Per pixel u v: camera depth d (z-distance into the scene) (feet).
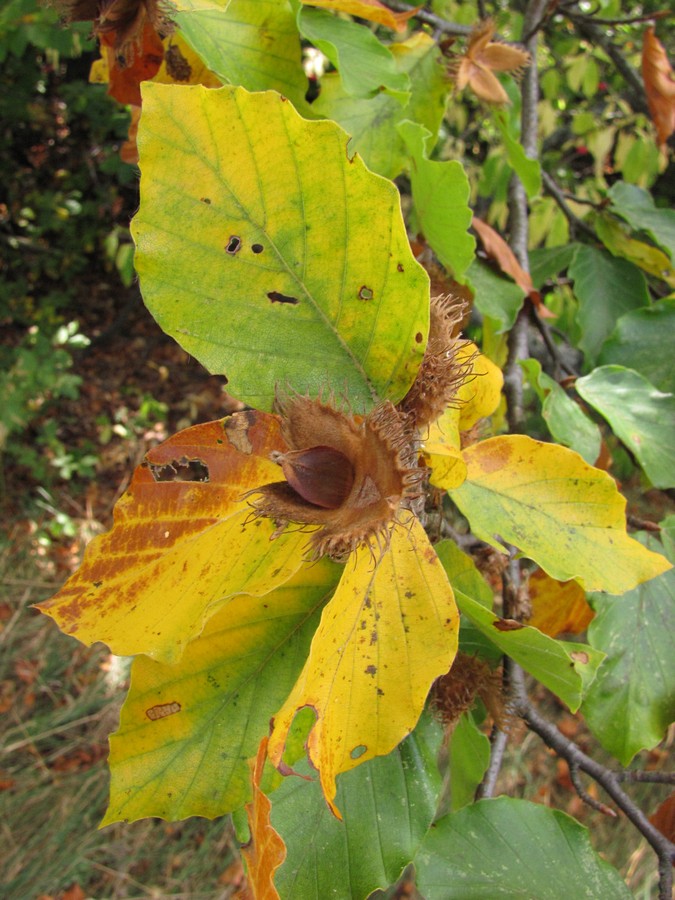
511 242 1.04
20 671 2.53
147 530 0.45
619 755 0.72
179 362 4.06
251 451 0.45
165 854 2.21
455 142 2.24
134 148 0.76
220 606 0.44
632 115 1.97
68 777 2.32
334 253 0.41
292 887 0.55
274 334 0.42
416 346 0.43
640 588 0.77
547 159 2.69
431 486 0.51
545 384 0.78
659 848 0.68
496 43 0.77
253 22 0.58
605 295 1.06
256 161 0.39
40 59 3.39
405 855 0.57
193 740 0.55
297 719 0.57
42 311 3.89
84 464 3.26
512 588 0.72
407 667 0.43
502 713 0.66
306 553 0.45
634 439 0.77
